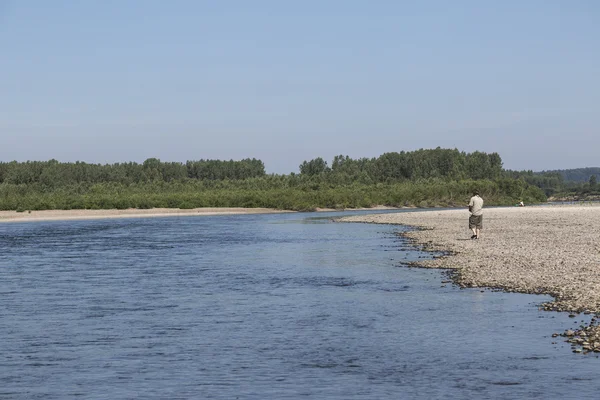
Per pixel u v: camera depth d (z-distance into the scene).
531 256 33.75
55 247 48.03
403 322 19.22
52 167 176.38
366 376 13.87
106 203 120.31
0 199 116.25
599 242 41.16
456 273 29.52
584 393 12.54
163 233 64.75
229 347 16.45
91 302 23.36
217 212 122.88
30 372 14.41
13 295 25.08
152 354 15.84
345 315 20.42
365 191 153.00
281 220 92.69
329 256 39.28
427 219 81.50
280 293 25.02
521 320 19.14
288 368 14.52
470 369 14.25
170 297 24.33
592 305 20.62
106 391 13.05
